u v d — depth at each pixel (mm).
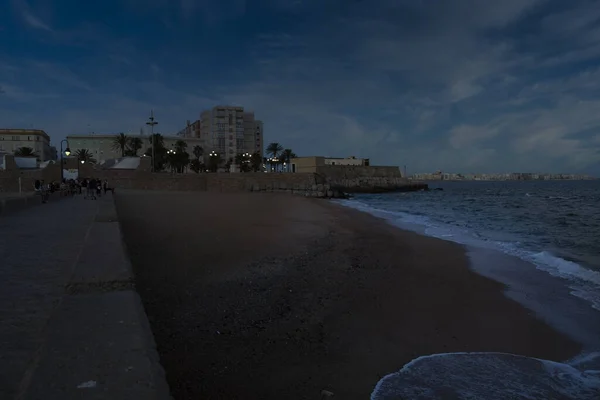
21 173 51406
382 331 5430
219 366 4105
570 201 49125
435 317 6094
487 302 6922
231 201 38000
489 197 61750
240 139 124188
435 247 12805
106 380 1959
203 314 5633
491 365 4422
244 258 9820
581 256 11570
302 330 5293
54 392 1822
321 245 12672
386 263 10133
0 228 10078
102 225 9180
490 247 12891
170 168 96250
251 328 5238
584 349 4984
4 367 2396
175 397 3455
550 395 3754
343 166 83062
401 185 89125
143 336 2609
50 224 11031
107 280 4066
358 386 3840
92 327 2740
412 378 4039
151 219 19156
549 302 6957
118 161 71125
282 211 27469
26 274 5031
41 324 3229
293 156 111875
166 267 8445
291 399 3539
